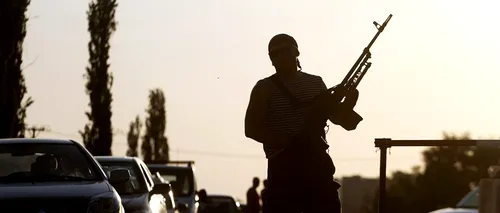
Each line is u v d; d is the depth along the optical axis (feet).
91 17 167.63
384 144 39.42
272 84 35.06
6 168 49.90
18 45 100.27
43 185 48.29
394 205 192.03
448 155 312.71
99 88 166.50
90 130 166.61
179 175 92.02
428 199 303.68
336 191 34.83
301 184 34.40
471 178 307.58
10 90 100.01
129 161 65.57
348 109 35.40
